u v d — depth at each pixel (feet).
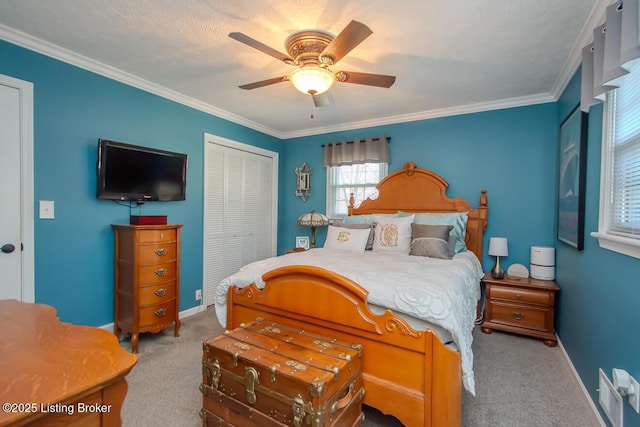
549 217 10.01
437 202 11.47
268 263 7.44
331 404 4.13
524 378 6.91
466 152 11.26
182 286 10.74
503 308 9.41
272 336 5.38
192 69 8.38
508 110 10.57
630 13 3.64
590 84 5.42
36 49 7.07
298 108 11.59
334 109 11.61
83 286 8.08
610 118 5.47
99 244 8.41
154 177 9.28
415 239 9.43
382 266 6.94
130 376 6.81
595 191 6.06
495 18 5.90
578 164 6.93
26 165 7.02
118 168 8.41
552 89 9.43
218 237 12.12
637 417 4.05
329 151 13.92
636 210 4.60
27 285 7.07
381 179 12.98
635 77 4.67
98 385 2.24
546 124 10.02
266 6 5.66
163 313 8.61
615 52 4.10
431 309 4.80
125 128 8.88
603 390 5.18
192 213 11.03
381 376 4.98
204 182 11.44
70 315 7.83
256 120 13.20
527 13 5.74
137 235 8.04
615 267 4.96
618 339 4.76
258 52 7.42
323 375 4.13
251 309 6.65
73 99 7.77
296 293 5.90
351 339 5.29
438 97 10.21
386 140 12.52
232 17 6.02
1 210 6.73
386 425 5.39
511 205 10.55
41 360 2.49
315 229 14.57
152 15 5.99
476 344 8.74
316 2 5.53
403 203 12.09
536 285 8.93
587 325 6.28
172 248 8.87
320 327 5.66
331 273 5.45
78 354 2.61
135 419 5.42
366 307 5.13
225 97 10.51
